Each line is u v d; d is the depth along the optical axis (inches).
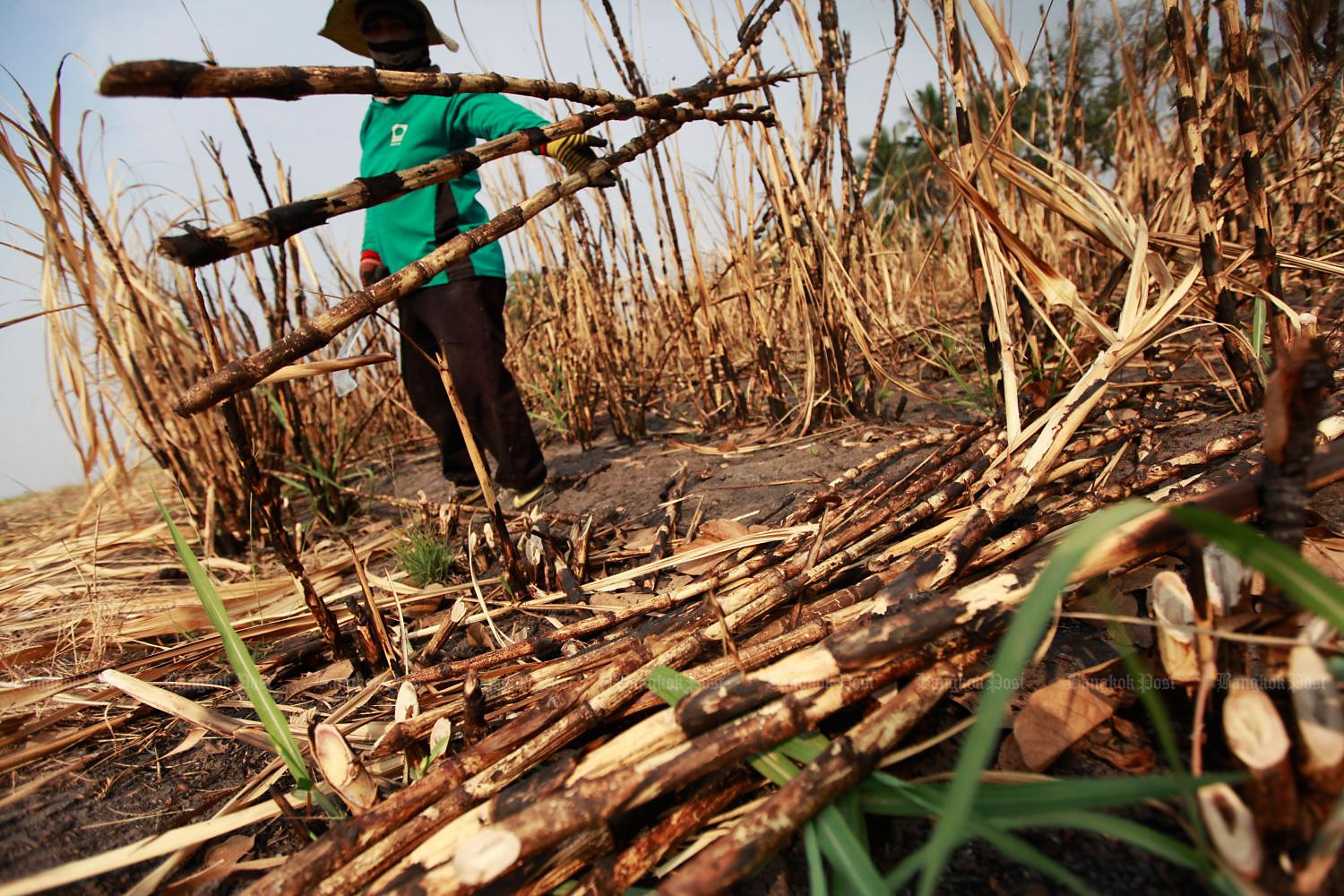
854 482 79.9
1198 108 61.4
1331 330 71.7
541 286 151.0
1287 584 22.5
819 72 102.0
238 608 77.7
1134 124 116.1
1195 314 79.7
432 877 29.8
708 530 69.7
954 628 34.4
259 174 98.0
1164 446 65.5
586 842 33.2
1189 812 26.2
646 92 111.4
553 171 121.6
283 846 40.3
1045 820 26.9
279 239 34.7
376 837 33.2
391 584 61.9
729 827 34.1
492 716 46.1
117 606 79.6
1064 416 51.0
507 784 35.7
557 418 144.5
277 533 56.7
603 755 33.5
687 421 137.9
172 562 103.8
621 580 67.0
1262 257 63.2
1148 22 106.6
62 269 76.4
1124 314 54.6
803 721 32.3
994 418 70.2
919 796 30.4
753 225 111.0
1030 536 47.3
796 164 96.3
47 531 139.9
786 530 63.8
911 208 174.2
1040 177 63.1
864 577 53.2
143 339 101.5
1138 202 118.2
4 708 56.1
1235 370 68.3
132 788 47.9
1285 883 23.9
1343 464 25.9
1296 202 110.2
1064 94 110.0
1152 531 30.7
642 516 87.8
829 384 108.6
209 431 105.6
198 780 48.1
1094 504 49.6
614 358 132.5
